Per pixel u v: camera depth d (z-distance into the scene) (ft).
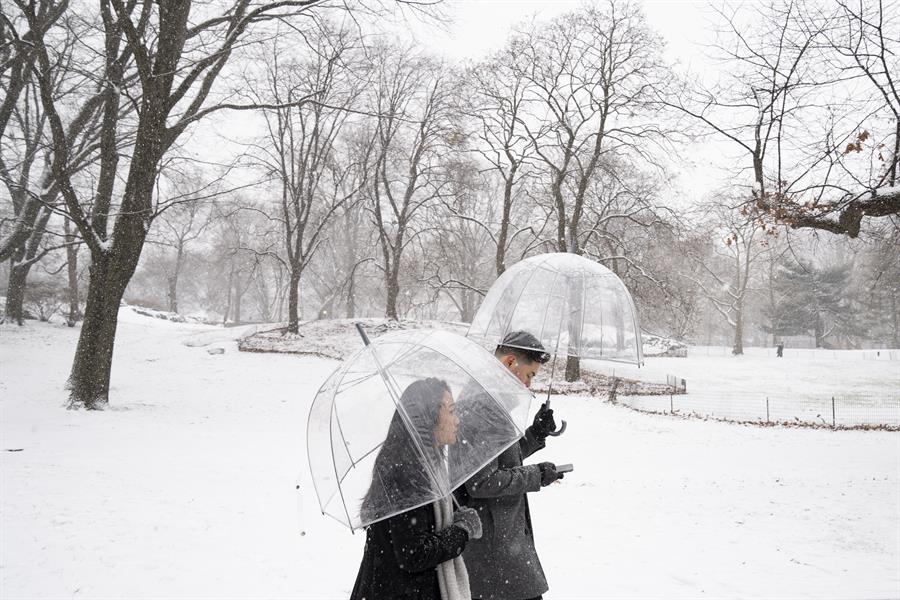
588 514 31.14
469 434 9.23
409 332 10.67
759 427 72.49
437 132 125.90
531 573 10.69
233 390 77.36
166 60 57.31
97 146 62.23
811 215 32.48
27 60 59.31
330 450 9.25
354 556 22.13
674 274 127.34
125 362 94.43
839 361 167.84
